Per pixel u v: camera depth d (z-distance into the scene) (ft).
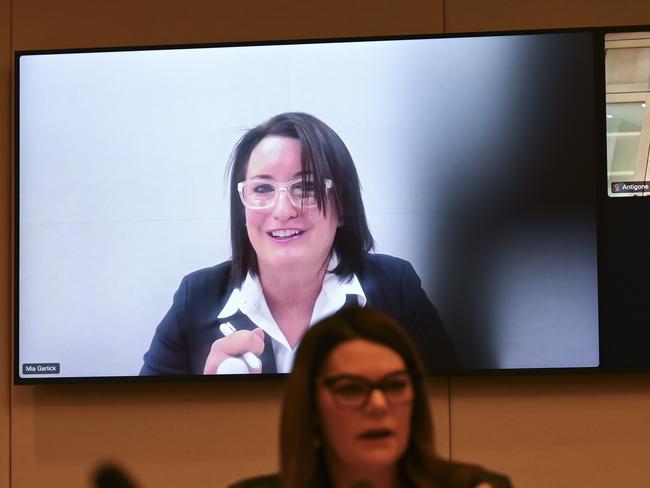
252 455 36.68
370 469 12.55
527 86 36.27
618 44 36.24
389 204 36.19
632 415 36.32
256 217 36.29
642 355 35.78
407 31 37.40
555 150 36.14
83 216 36.76
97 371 36.40
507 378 36.52
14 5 38.27
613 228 35.99
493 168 36.14
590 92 36.14
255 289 36.14
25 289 36.68
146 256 36.55
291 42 36.55
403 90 36.35
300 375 12.59
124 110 36.88
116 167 36.81
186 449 36.83
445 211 36.14
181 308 36.32
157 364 36.22
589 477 36.19
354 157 36.29
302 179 36.27
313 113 36.42
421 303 35.94
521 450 36.27
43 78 37.04
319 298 36.01
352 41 36.52
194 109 36.68
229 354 36.01
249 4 37.76
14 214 36.81
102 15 37.99
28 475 37.06
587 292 35.86
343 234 36.14
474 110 36.32
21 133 37.04
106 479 9.30
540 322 35.83
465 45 36.37
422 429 12.76
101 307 36.52
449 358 35.81
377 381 12.15
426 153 36.29
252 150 36.42
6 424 37.32
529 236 36.06
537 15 37.27
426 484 12.70
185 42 37.81
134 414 37.09
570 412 36.37
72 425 37.17
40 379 36.42
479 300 35.94
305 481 12.37
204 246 36.42
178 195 36.55
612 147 36.11
